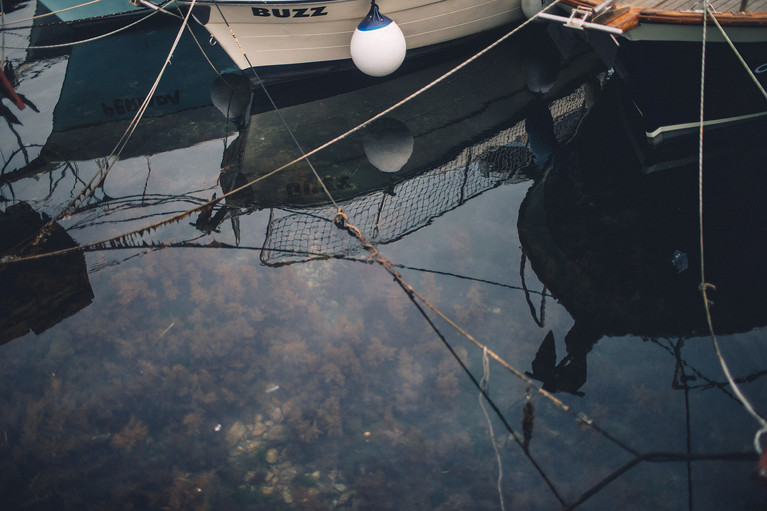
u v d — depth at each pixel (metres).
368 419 4.38
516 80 8.17
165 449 4.33
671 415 4.12
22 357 5.07
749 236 5.42
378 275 5.49
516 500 3.78
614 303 4.99
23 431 4.56
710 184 6.00
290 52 8.18
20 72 9.81
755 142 6.48
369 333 4.98
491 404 4.35
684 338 4.65
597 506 3.71
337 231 6.05
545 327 4.84
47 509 4.05
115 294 5.58
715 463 3.85
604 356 4.57
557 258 5.46
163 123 8.14
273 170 7.02
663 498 3.71
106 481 4.18
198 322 5.19
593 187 6.20
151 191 6.87
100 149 7.74
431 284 5.30
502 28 9.09
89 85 9.27
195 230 6.23
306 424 4.33
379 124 7.62
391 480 3.99
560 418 4.20
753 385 4.25
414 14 7.94
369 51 7.45
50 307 5.49
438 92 8.14
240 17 7.47
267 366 4.80
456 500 3.83
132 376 4.87
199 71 9.34
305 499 3.90
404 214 6.18
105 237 6.24
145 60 9.81
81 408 4.65
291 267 5.66
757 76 6.24
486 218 6.00
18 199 6.95
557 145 6.94
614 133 7.00
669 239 5.49
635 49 5.67
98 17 10.34
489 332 4.86
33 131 8.26
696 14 5.40
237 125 7.93
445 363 4.66
